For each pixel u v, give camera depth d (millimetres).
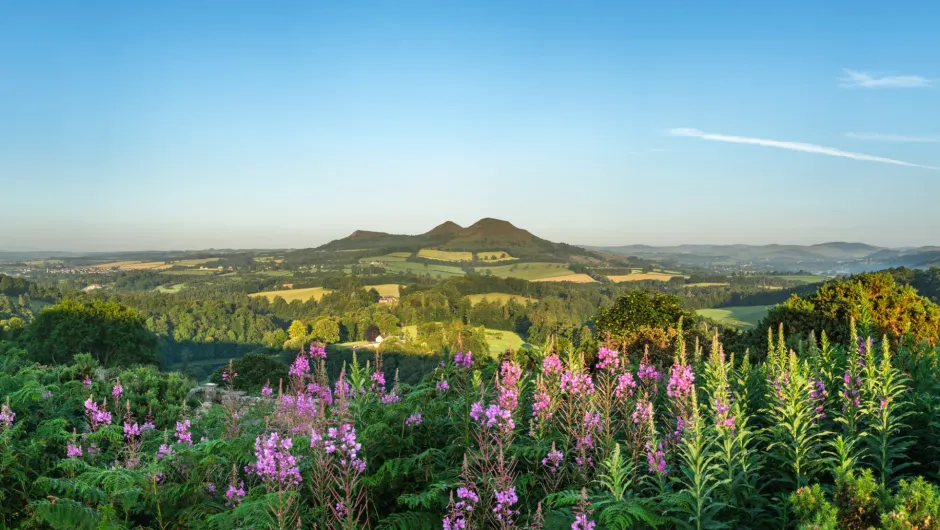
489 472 5309
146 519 6656
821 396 7383
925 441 6684
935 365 8164
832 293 27641
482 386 7512
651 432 5895
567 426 6668
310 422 6348
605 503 4996
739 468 5824
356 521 5125
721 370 6926
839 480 4664
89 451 7816
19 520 6602
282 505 4980
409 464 6133
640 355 17469
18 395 9117
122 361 54000
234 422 8570
